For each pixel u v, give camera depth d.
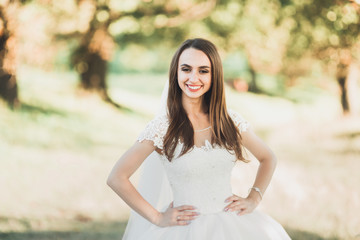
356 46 13.05
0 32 11.54
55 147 10.10
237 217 2.67
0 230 5.04
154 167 2.88
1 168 8.08
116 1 13.48
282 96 21.25
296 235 4.77
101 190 7.01
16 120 11.27
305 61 16.50
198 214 2.56
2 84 11.99
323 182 7.32
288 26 13.85
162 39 16.50
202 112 2.72
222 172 2.66
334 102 19.77
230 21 15.20
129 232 2.94
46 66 13.98
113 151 10.45
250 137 2.80
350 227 5.00
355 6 11.56
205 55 2.58
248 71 22.62
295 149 11.12
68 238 4.81
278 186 6.94
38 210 5.94
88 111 13.88
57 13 12.62
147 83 24.58
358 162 9.05
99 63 15.32
